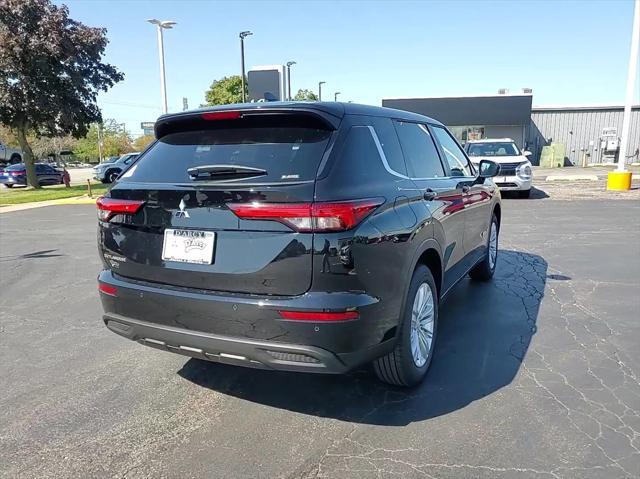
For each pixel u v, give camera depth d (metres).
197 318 2.79
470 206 4.67
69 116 25.95
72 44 25.44
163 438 2.92
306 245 2.55
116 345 4.37
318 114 2.85
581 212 11.30
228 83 41.25
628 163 32.94
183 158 3.11
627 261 6.77
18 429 3.04
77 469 2.65
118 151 81.62
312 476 2.54
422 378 3.48
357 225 2.65
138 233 3.03
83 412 3.22
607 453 2.64
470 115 32.09
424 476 2.51
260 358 2.71
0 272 7.36
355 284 2.64
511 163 13.90
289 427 3.01
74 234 11.05
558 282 5.84
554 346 4.04
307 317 2.56
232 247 2.70
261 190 2.62
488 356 3.88
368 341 2.76
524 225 9.80
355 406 3.22
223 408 3.25
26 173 28.03
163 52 19.61
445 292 4.05
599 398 3.21
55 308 5.51
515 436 2.82
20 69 24.62
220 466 2.65
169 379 3.68
